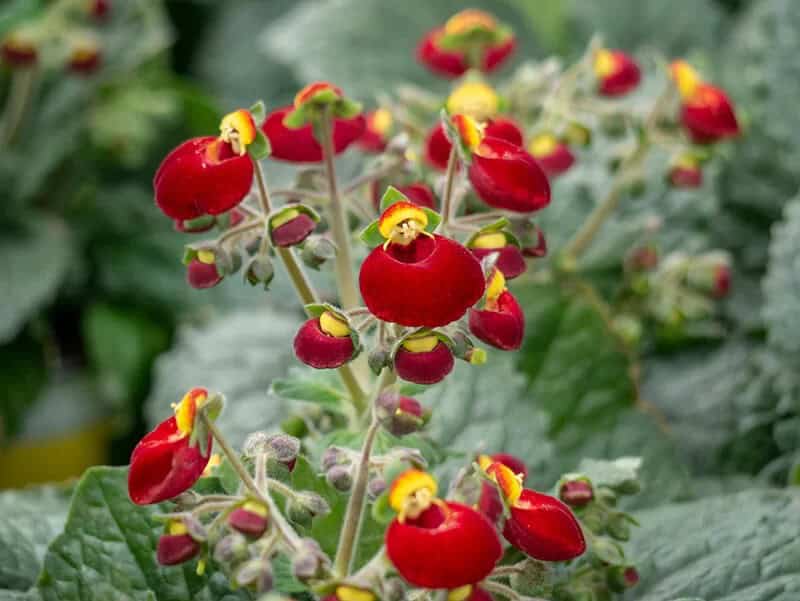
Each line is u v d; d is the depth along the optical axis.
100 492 0.47
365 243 0.43
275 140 0.48
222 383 0.59
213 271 0.45
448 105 0.50
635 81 0.58
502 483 0.43
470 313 0.44
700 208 0.64
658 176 0.64
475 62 0.60
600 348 0.57
